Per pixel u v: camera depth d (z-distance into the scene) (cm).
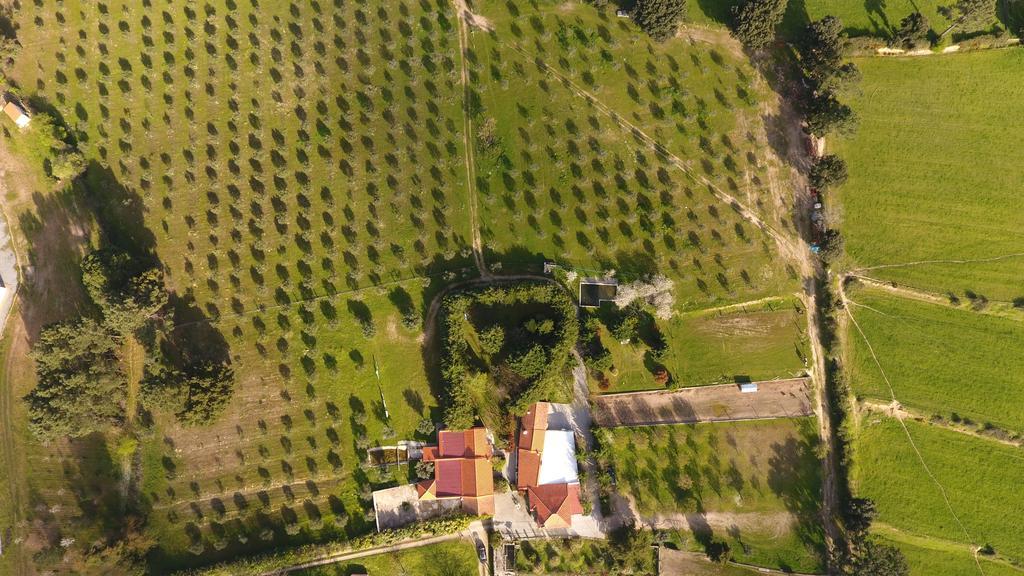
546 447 6819
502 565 6812
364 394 6919
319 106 7188
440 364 6825
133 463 6794
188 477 6775
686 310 7150
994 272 7188
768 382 7094
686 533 6900
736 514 6931
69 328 6203
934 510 6988
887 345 7150
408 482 6819
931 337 7156
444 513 6775
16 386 6844
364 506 6788
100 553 6259
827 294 7119
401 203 7112
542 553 6862
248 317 6938
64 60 7194
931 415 7044
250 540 6719
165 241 6994
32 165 7069
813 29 6962
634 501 6925
